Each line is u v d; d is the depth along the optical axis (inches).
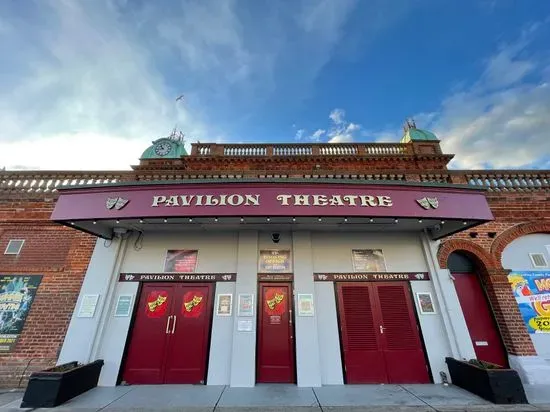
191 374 253.4
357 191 241.1
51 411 188.7
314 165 449.4
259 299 279.1
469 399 207.5
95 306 269.1
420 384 246.4
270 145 478.0
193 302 279.1
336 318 273.1
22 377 248.5
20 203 323.9
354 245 304.3
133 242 302.7
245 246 295.7
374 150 480.1
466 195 246.4
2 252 302.2
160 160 553.0
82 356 249.6
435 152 478.3
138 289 283.4
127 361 257.8
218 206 232.7
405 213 235.3
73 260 297.0
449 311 272.2
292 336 265.9
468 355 254.4
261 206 232.1
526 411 186.2
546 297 292.4
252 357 252.7
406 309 278.4
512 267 304.7
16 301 279.4
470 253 307.4
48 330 267.7
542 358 262.2
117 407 194.9
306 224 283.6
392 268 294.5
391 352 261.7
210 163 457.1
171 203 235.1
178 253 297.9
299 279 282.0
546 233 319.9
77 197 244.7
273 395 219.9
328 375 252.1
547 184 336.5
